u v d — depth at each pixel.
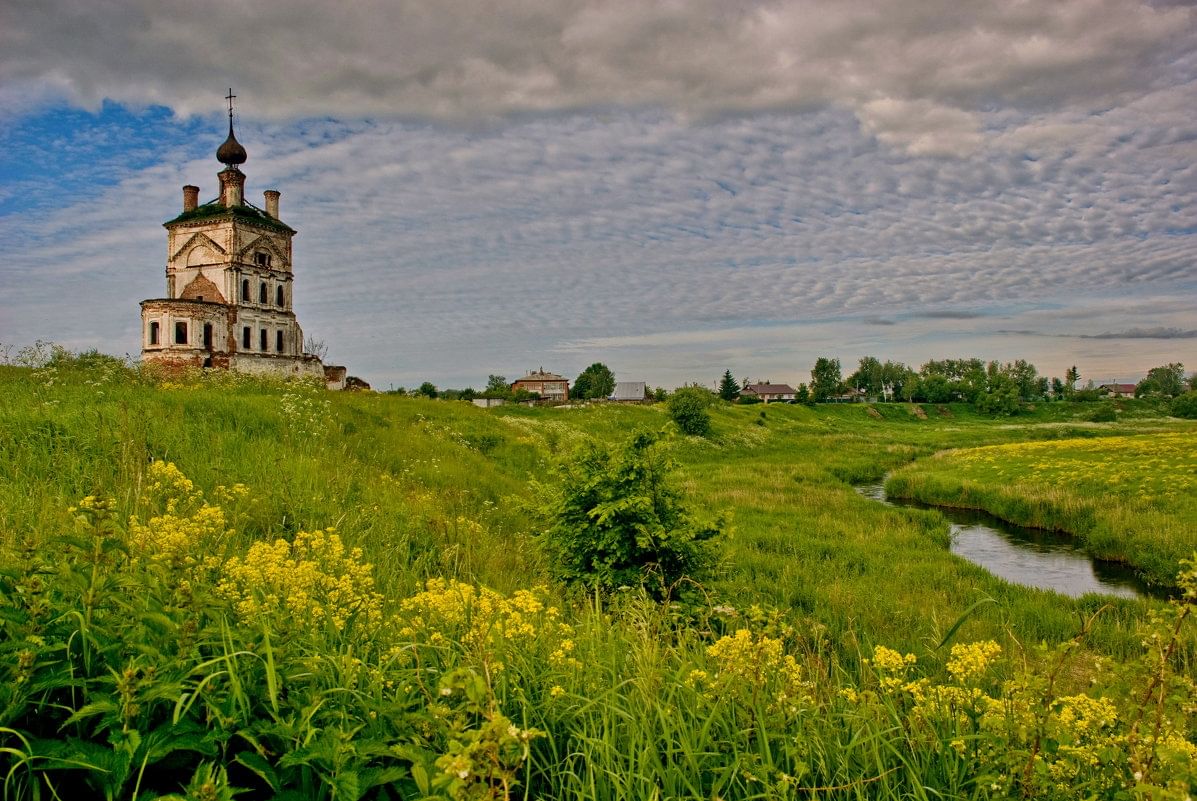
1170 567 17.64
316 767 2.89
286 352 65.00
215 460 11.47
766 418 86.75
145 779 2.89
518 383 156.00
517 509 14.55
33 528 5.42
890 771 3.69
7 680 2.85
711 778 3.73
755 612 4.54
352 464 14.73
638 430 10.48
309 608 4.32
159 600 3.38
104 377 19.20
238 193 63.28
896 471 42.25
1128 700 3.43
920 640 10.23
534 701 4.02
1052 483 30.69
